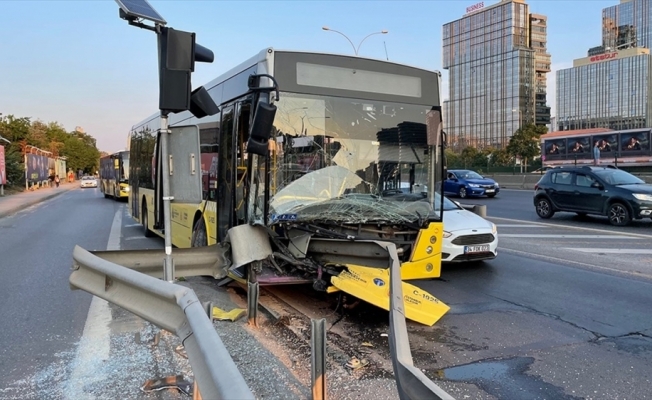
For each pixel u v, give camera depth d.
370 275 6.16
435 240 6.55
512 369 4.74
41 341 5.36
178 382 4.25
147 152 13.23
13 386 4.25
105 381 4.32
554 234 13.84
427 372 4.68
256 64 6.15
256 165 5.89
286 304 6.80
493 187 27.72
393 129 6.58
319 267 5.86
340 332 5.75
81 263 4.77
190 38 4.97
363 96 6.42
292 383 4.27
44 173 57.47
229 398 2.11
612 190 15.58
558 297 7.34
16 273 8.92
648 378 4.52
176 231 9.77
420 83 6.84
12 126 58.22
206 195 7.89
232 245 5.60
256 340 5.32
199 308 3.09
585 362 4.91
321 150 6.11
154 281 3.70
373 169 6.40
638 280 8.33
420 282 8.32
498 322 6.20
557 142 48.41
